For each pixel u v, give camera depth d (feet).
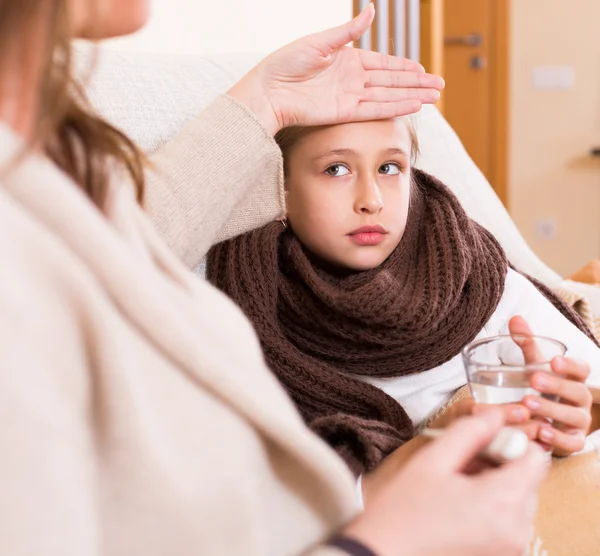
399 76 3.04
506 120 13.10
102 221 1.17
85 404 1.08
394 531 1.39
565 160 12.93
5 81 1.15
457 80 13.29
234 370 1.31
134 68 3.33
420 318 3.02
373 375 3.10
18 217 1.03
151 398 1.20
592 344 3.36
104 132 1.56
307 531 1.50
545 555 2.31
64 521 0.96
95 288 1.08
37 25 1.13
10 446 0.93
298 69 2.92
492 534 1.41
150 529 1.16
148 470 1.14
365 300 2.97
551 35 12.67
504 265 3.41
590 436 2.83
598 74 12.57
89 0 1.29
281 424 1.35
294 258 3.12
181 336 1.22
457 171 4.90
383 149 2.99
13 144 1.07
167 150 2.79
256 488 1.37
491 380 2.25
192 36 5.17
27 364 0.96
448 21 13.15
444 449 1.58
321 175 3.05
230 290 3.05
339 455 2.52
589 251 13.05
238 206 2.95
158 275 1.34
